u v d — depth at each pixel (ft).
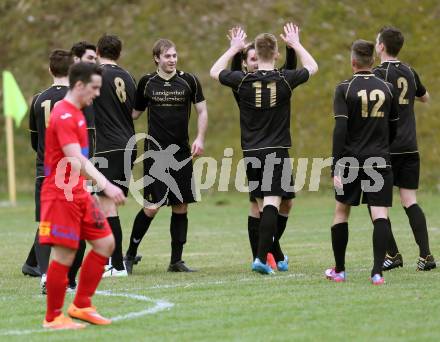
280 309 86.99
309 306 88.22
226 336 74.90
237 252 146.82
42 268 102.78
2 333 78.33
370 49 104.53
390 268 116.37
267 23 332.39
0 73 335.06
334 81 309.01
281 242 158.61
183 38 330.95
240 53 121.29
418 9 338.34
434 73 312.09
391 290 97.50
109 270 118.32
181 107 124.47
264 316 83.56
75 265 104.06
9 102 265.54
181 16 340.39
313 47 322.14
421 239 115.24
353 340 72.28
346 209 105.70
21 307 92.12
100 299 95.86
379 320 80.33
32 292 104.47
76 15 349.20
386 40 117.60
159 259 139.85
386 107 103.76
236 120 301.43
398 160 116.98
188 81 124.88
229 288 102.53
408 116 117.08
